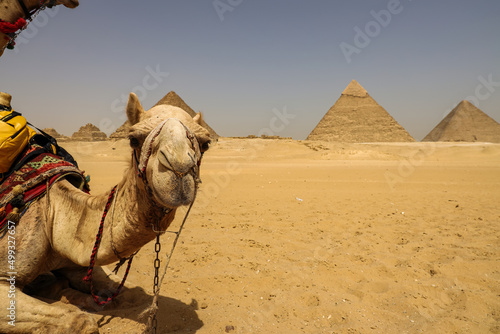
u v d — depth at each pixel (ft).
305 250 21.48
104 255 9.89
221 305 14.08
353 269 18.02
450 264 18.42
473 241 22.93
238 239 23.73
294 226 27.53
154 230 9.23
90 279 11.13
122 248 9.72
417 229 26.12
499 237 23.73
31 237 10.92
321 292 15.46
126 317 12.19
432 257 19.99
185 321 12.50
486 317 13.32
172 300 14.23
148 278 16.93
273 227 27.17
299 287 16.08
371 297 14.83
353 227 27.02
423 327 12.48
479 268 18.01
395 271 17.60
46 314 9.41
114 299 13.25
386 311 13.66
